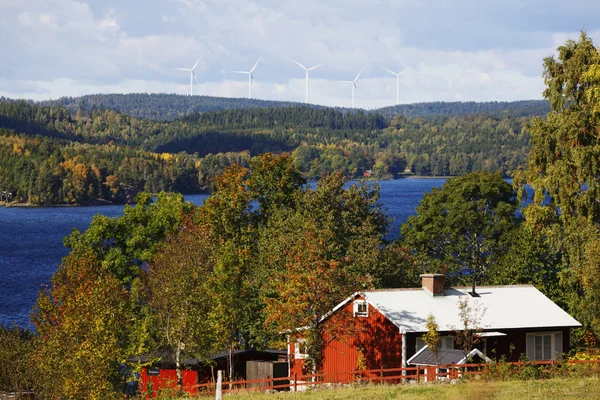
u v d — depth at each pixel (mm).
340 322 74000
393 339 73438
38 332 75250
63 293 81375
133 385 81812
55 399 64562
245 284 86625
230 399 58250
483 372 60906
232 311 78188
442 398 51781
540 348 74188
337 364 75750
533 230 93688
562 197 88812
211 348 79000
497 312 75375
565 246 88938
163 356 81188
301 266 75250
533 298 79188
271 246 93000
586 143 89125
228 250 87375
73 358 63719
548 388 53375
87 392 62938
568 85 92375
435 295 78000
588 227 85000
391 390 56844
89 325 65812
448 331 71562
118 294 75562
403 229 129625
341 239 100688
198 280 80250
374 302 74688
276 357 89062
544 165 93188
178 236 100438
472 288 81188
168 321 77438
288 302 73312
